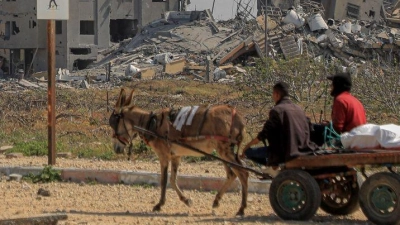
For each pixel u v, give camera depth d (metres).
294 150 38.00
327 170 38.34
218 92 154.62
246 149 40.03
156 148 42.75
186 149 41.69
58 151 65.19
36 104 115.50
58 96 126.38
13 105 111.06
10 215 39.97
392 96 75.94
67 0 55.97
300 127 38.34
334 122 38.81
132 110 44.00
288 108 38.59
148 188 49.97
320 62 100.12
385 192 36.22
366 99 77.94
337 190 39.62
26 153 65.62
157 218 39.66
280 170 39.34
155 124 42.62
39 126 87.25
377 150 36.69
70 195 47.69
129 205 44.59
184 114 41.62
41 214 36.72
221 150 40.62
